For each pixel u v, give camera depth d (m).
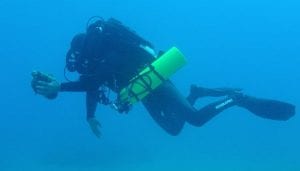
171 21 105.12
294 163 15.34
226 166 15.42
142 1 101.81
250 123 47.50
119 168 16.83
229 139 30.31
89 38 4.64
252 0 102.50
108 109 53.56
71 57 4.80
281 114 4.88
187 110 4.93
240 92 5.22
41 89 4.37
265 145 23.58
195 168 15.36
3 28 106.56
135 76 4.70
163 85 4.93
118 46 4.70
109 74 4.61
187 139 31.53
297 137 28.30
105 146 29.78
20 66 102.50
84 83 4.63
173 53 4.78
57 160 20.64
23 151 28.41
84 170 16.84
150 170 15.70
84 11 93.12
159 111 5.25
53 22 99.12
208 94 5.84
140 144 29.12
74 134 53.41
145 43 4.91
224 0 102.69
